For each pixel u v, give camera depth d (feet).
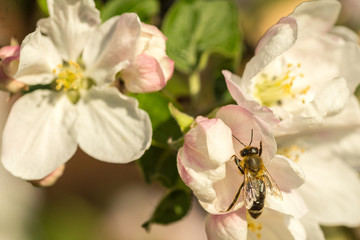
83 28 0.76
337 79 0.79
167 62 0.76
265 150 0.75
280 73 0.82
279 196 0.76
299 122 0.76
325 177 0.84
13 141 0.76
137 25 0.75
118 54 0.76
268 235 0.79
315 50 0.82
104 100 0.77
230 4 0.86
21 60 0.74
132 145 0.75
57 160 0.76
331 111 0.79
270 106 0.82
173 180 0.79
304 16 0.81
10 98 0.76
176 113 0.76
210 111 0.79
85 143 0.76
